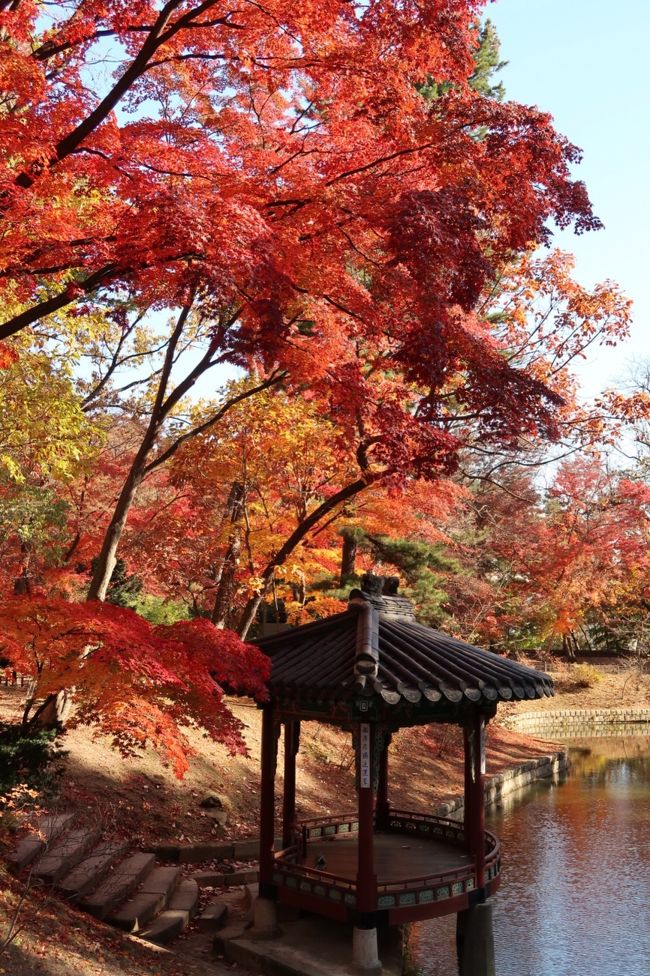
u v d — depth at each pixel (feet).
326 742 70.59
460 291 29.27
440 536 81.66
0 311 43.27
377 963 30.50
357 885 31.12
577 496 119.14
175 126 28.94
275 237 28.12
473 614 104.73
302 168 29.91
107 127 28.02
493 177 30.50
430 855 37.60
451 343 34.14
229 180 28.32
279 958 30.73
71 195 33.88
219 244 24.20
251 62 31.01
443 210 27.37
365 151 31.14
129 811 43.93
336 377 34.24
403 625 36.94
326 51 29.35
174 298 35.63
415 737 86.28
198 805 48.73
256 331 31.04
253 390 51.83
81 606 28.71
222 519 68.18
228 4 29.43
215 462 55.11
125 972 25.43
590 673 148.87
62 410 48.85
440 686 30.83
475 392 35.22
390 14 27.86
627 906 47.42
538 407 36.11
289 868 33.55
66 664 27.58
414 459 35.27
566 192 30.83
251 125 36.55
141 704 27.04
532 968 38.42
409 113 29.43
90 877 31.76
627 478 122.21
